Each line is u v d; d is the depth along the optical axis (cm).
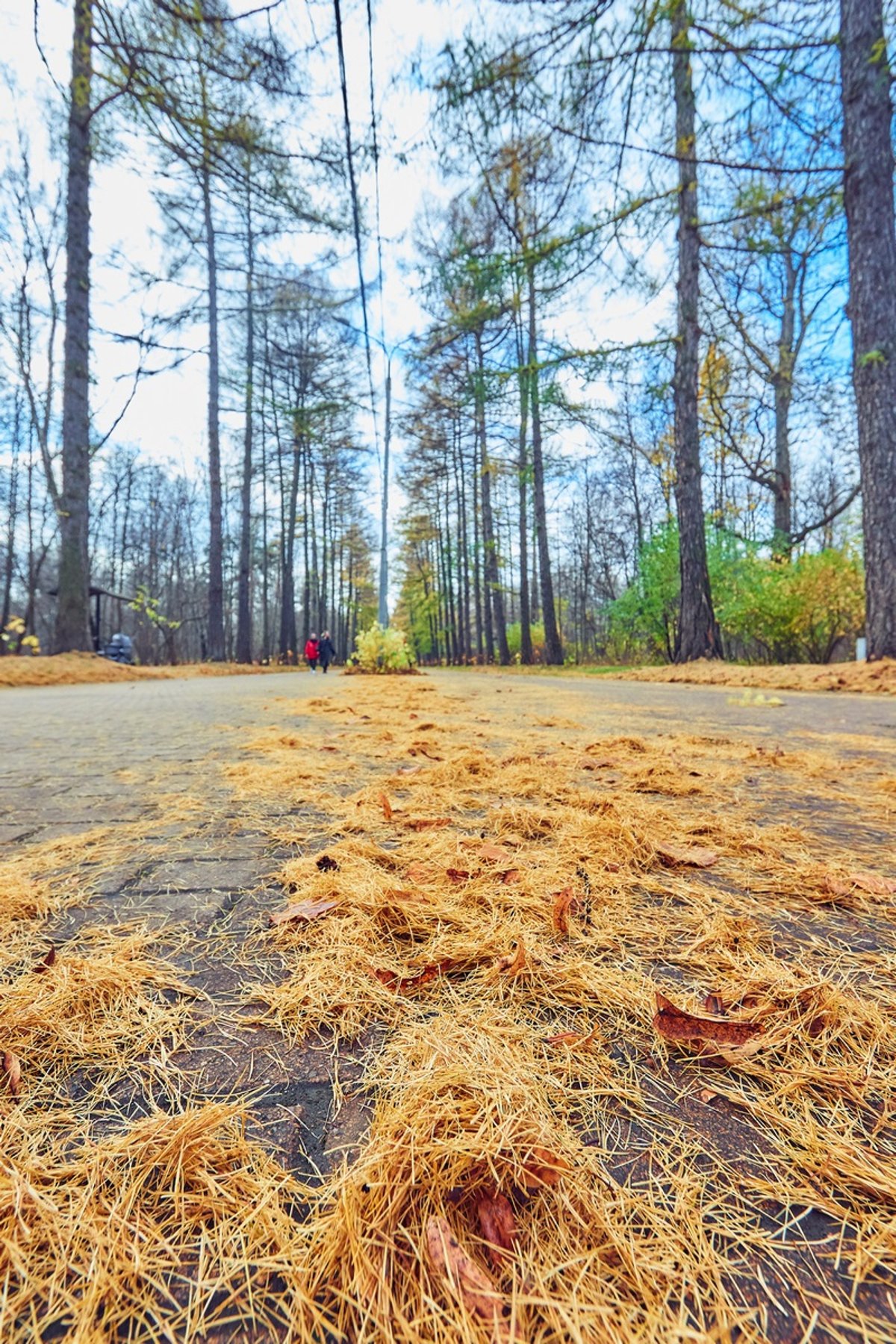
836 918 133
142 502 3781
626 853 168
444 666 3456
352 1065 87
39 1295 56
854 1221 63
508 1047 87
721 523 1468
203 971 112
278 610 5522
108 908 139
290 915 131
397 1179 63
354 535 4669
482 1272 56
